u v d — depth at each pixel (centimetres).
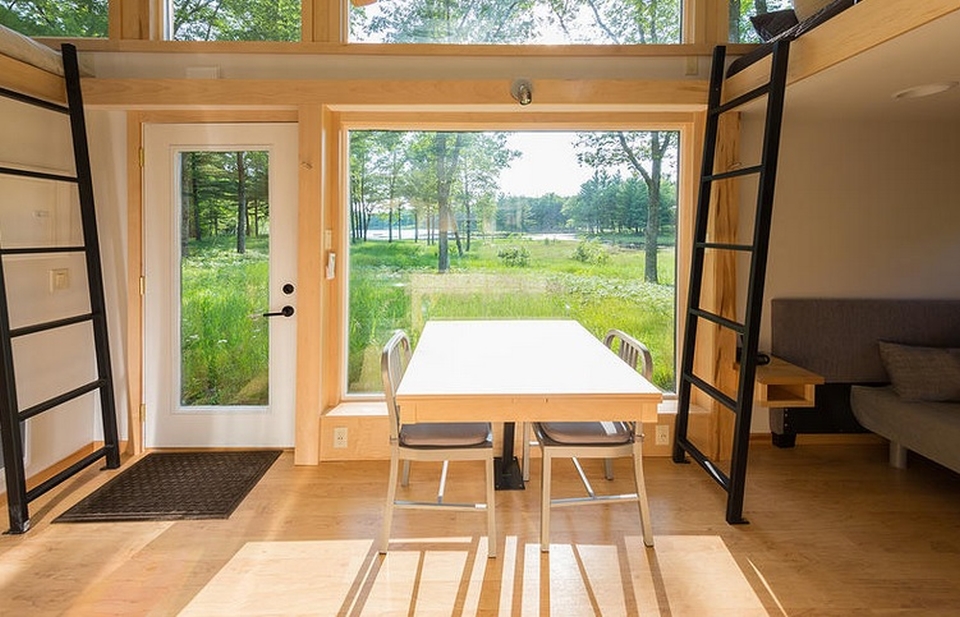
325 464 314
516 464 312
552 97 302
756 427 348
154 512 257
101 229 320
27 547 228
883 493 281
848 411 338
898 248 340
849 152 335
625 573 213
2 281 232
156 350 328
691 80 306
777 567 217
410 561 221
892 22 191
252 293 330
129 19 311
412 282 348
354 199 343
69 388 304
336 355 337
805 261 338
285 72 311
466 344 278
